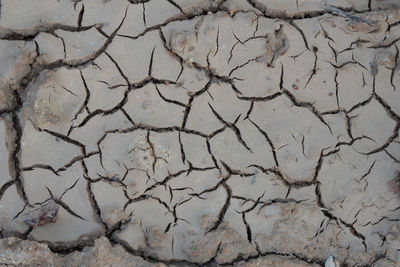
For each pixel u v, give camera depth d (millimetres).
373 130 3652
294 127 3623
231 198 3545
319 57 3695
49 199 3471
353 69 3693
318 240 3496
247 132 3613
